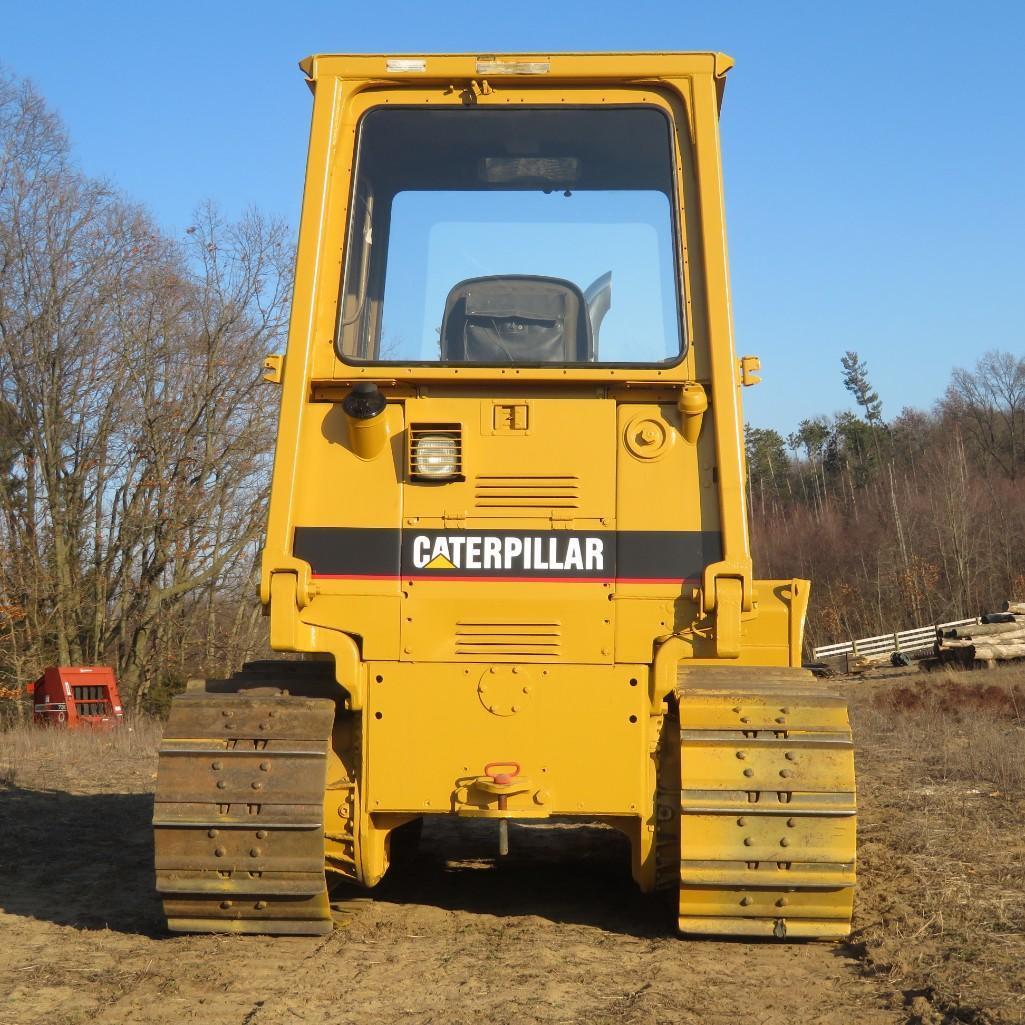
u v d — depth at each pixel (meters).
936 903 5.97
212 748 5.23
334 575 5.39
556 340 5.64
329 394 5.56
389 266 5.77
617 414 5.46
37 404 32.53
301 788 5.14
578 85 5.89
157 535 33.56
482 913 6.07
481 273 5.74
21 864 7.61
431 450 5.43
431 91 5.92
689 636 5.32
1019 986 4.55
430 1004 4.44
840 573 68.75
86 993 4.62
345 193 5.78
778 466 101.56
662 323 5.61
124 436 33.69
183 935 5.51
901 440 94.81
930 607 63.31
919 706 19.73
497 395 5.50
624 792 5.30
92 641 33.31
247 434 33.88
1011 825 8.34
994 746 12.70
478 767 5.32
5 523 32.19
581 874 7.34
